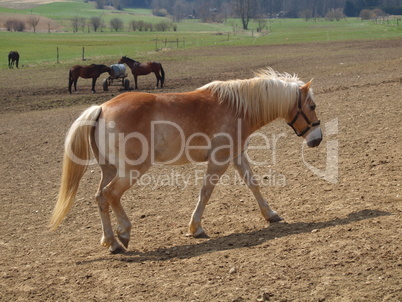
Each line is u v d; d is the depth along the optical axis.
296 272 4.96
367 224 6.11
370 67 26.34
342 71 26.08
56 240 7.26
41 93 25.14
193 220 6.78
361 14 171.25
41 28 127.75
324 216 7.00
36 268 6.03
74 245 6.99
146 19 189.25
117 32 119.88
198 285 4.96
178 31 128.00
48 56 46.06
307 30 104.81
